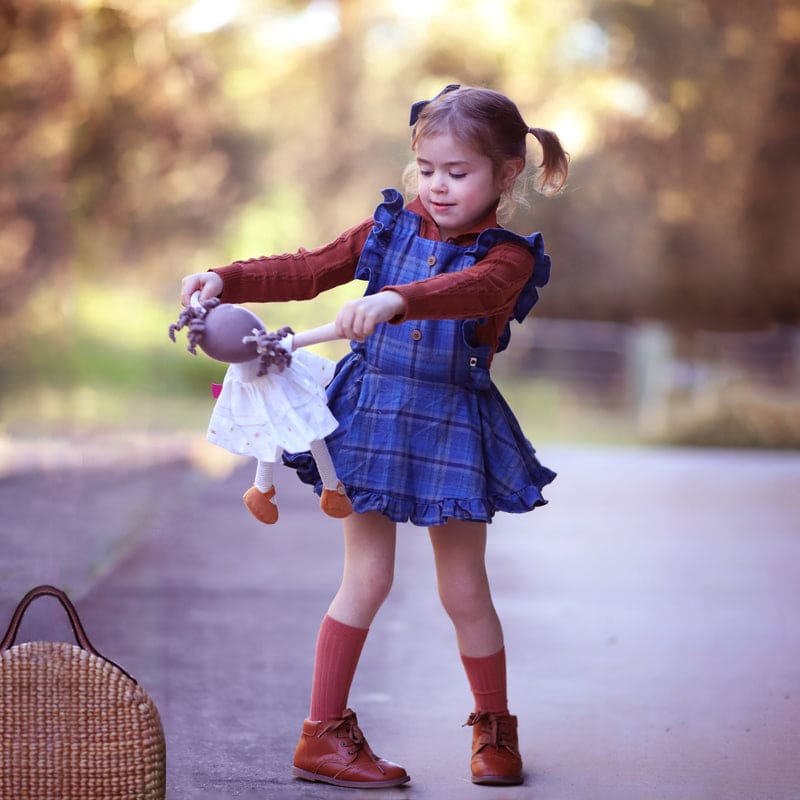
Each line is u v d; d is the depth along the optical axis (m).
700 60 40.31
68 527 12.23
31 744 4.41
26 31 24.50
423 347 5.32
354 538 5.55
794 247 41.97
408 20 42.09
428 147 5.30
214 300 4.84
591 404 36.69
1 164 25.38
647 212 42.16
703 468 22.50
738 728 6.54
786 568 11.90
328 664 5.51
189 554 11.58
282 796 5.26
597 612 9.65
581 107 39.91
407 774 5.58
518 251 5.28
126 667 7.46
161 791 4.52
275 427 4.80
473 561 5.61
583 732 6.43
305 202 45.09
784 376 36.12
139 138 38.34
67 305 27.83
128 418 25.86
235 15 43.03
